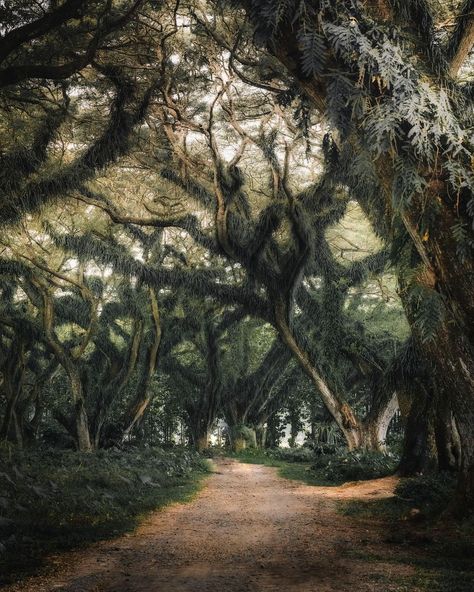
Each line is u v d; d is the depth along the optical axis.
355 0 6.34
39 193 18.50
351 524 11.02
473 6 9.10
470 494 10.30
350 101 6.31
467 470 10.40
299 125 9.11
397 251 8.20
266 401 41.66
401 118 6.16
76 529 9.83
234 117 21.42
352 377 33.12
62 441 33.56
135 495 14.88
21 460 18.08
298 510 13.09
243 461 34.53
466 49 9.28
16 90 16.88
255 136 23.55
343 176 16.33
